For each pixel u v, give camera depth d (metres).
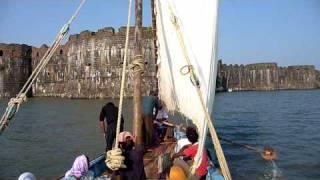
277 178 18.42
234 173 19.36
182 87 10.61
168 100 11.95
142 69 9.90
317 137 32.38
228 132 37.16
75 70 116.00
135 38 10.30
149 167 11.60
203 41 9.77
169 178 9.77
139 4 10.33
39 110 76.88
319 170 19.88
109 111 14.73
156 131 15.54
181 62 10.52
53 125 51.06
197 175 9.77
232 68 175.75
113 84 108.44
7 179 23.14
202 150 9.56
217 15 9.71
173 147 13.61
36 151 31.92
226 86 173.50
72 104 92.25
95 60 111.12
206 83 9.63
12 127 49.22
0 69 123.75
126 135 9.46
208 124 8.61
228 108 73.31
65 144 34.97
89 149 32.03
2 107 85.75
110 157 7.91
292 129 38.56
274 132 36.47
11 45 125.50
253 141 30.70
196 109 9.97
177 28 9.63
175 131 15.39
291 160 22.27
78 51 115.25
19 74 126.19
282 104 83.88
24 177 9.54
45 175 23.78
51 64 126.38
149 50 84.69
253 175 18.97
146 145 13.54
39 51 128.50
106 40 109.50
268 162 21.50
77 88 114.56
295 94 140.50
